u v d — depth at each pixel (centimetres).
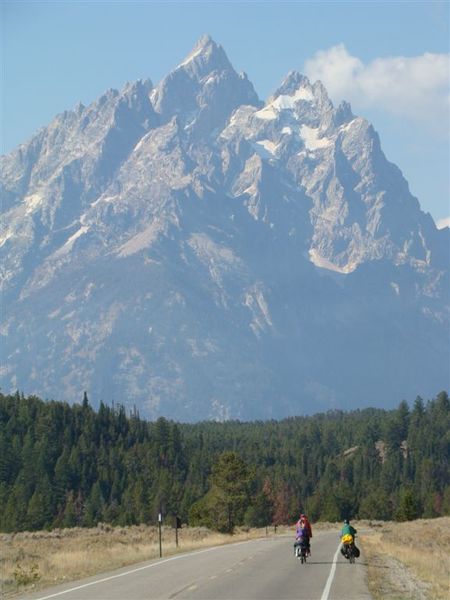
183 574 12606
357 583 11412
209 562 15050
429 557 16388
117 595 9975
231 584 11156
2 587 11288
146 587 10819
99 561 14862
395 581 12031
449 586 11450
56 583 11644
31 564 14262
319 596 9888
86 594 10112
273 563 14850
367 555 17338
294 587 10838
